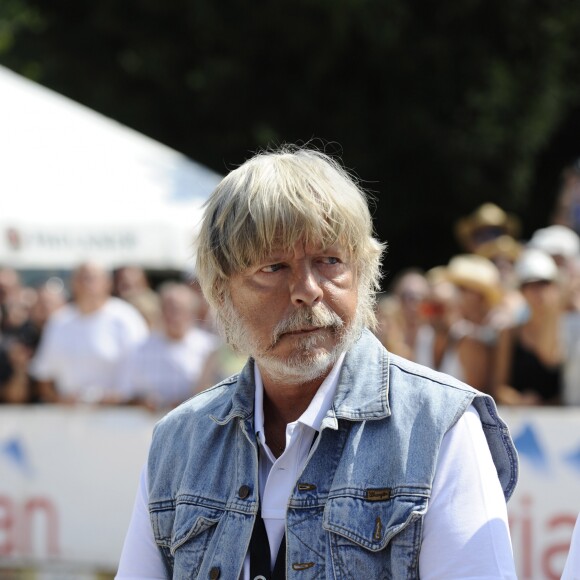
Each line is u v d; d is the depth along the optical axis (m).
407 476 5.00
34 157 18.02
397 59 31.59
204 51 32.75
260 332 5.21
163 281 26.44
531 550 12.59
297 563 5.06
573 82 33.84
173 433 5.75
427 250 34.97
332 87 32.69
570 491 12.52
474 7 31.20
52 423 14.69
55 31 34.62
